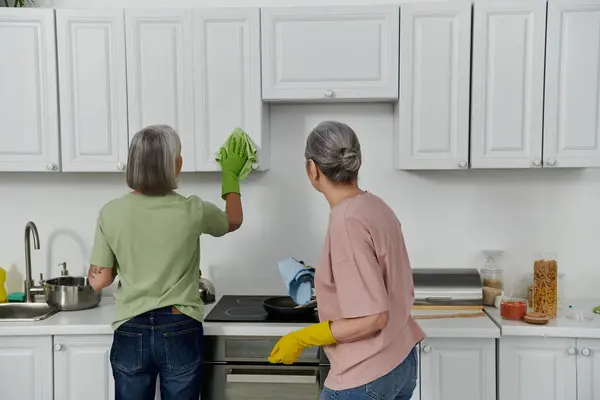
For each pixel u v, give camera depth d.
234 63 2.79
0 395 2.61
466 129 2.76
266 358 2.54
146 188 2.29
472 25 2.75
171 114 2.82
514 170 3.05
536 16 2.71
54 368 2.61
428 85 2.76
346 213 1.88
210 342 2.56
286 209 3.12
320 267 1.97
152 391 2.39
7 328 2.56
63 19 2.79
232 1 3.05
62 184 3.13
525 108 2.75
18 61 2.80
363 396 1.90
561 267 3.06
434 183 3.07
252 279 3.14
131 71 2.80
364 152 3.08
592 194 3.03
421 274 2.89
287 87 2.79
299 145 3.10
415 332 2.11
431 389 2.56
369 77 2.78
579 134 2.73
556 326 2.52
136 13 2.79
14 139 2.83
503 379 2.56
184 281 2.35
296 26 2.77
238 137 2.78
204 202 2.45
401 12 2.75
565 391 2.54
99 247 2.34
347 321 1.85
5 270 3.12
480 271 3.03
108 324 2.58
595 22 2.70
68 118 2.82
